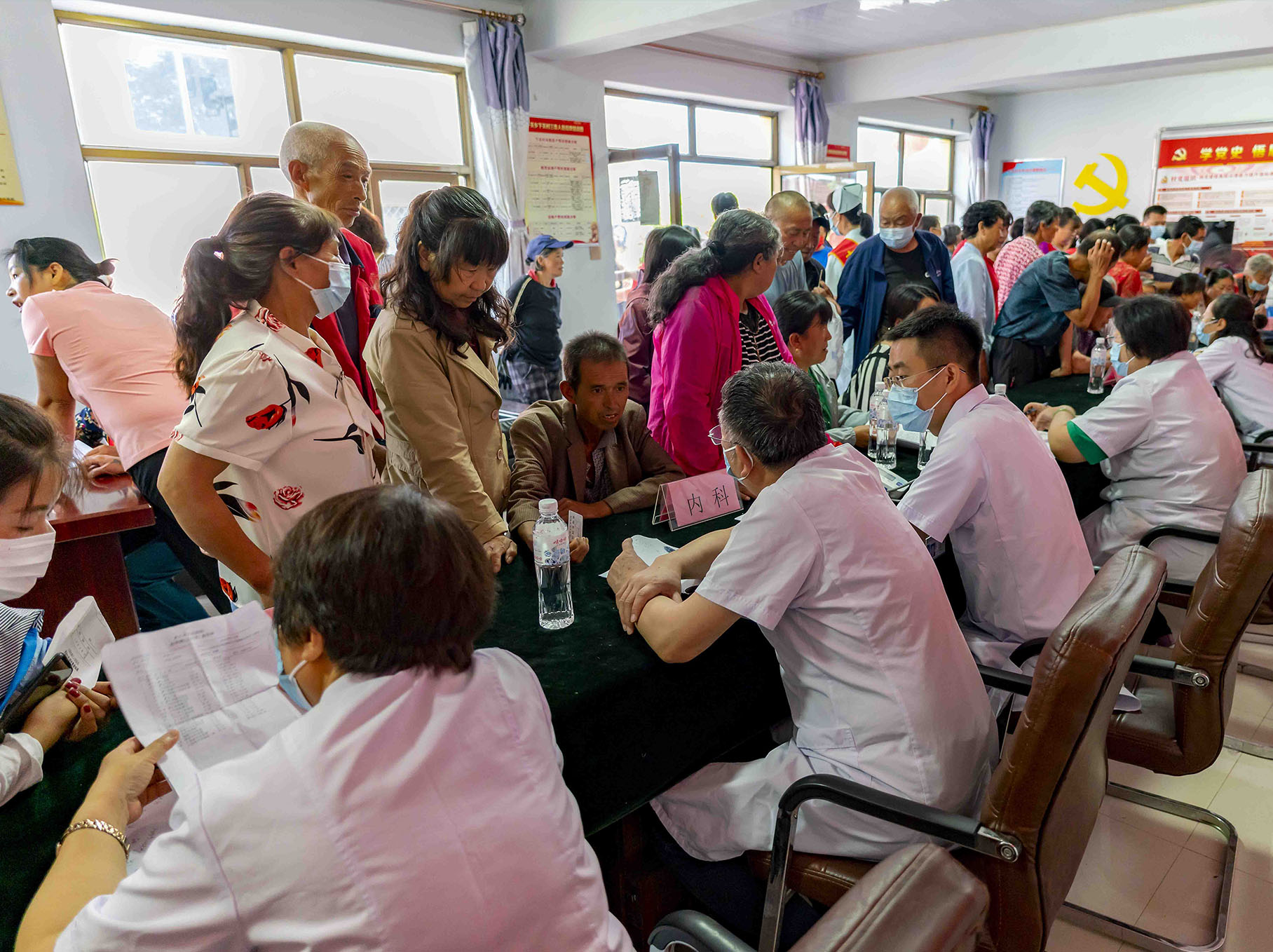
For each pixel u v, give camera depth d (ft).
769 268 7.01
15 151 11.39
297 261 3.97
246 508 3.99
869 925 1.98
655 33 16.66
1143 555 3.53
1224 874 5.47
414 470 5.06
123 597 6.03
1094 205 31.63
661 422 7.36
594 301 20.71
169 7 12.81
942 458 5.24
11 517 3.17
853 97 25.63
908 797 3.59
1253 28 19.13
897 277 12.17
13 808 2.78
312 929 1.92
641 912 4.53
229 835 1.93
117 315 6.56
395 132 16.90
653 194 20.81
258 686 2.74
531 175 18.80
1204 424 7.05
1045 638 5.17
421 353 4.76
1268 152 27.61
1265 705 7.64
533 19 17.65
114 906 1.92
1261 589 4.38
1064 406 8.84
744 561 3.66
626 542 4.85
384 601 2.15
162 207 13.74
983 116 32.30
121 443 6.40
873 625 3.64
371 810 1.98
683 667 3.92
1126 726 5.02
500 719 2.34
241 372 3.64
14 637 2.98
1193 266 20.07
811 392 3.94
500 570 4.96
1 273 11.36
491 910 2.08
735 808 3.93
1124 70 22.15
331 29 14.79
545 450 5.90
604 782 3.65
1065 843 3.35
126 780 2.45
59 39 11.68
